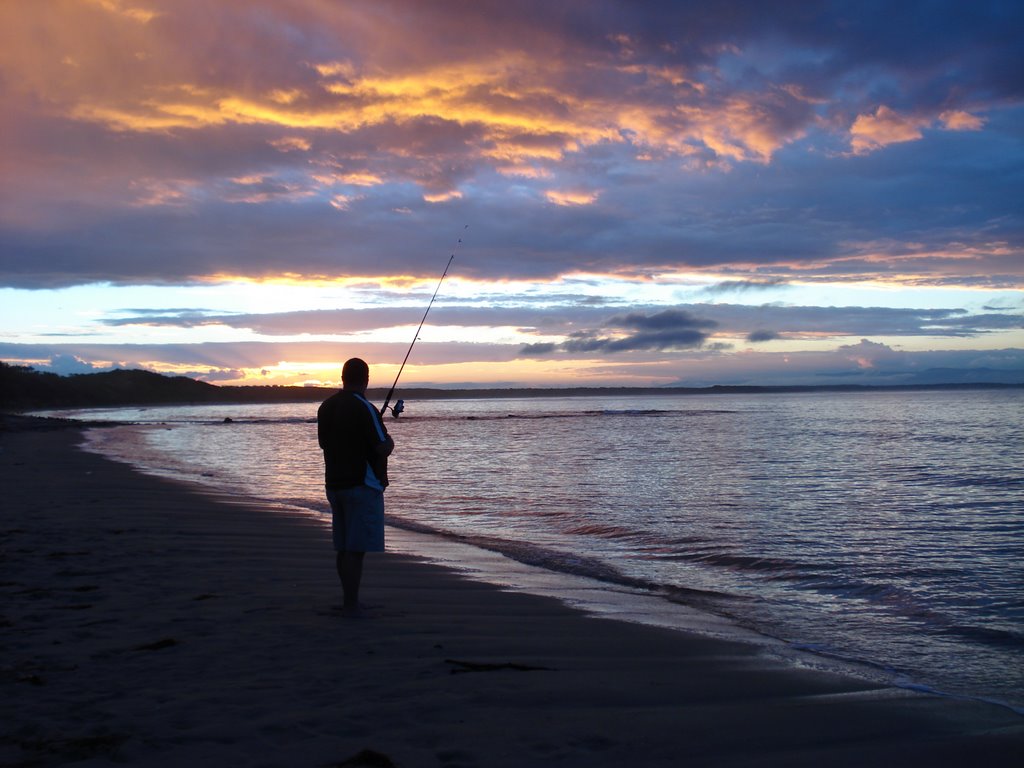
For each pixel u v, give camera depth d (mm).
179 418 76375
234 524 10289
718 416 72062
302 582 6633
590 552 9320
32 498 12422
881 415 63000
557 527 11398
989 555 9039
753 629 5824
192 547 8320
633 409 107250
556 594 6855
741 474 19828
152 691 3707
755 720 3631
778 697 4039
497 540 10156
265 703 3562
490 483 18047
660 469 21453
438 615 5652
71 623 5023
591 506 13820
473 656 4566
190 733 3178
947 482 17359
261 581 6613
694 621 6012
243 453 29938
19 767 2832
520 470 21484
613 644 5066
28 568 6859
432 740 3182
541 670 4309
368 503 5340
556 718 3516
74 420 63906
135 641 4605
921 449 27984
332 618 5324
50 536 8664
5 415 63125
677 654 4891
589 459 25328
